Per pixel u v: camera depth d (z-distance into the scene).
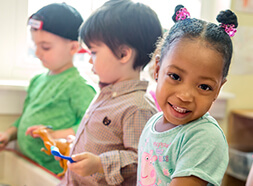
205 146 0.57
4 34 1.48
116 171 0.82
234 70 1.87
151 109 0.88
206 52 0.56
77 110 1.21
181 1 1.68
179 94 0.57
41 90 1.27
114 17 0.90
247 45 1.88
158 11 1.50
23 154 1.29
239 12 1.83
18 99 1.41
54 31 1.18
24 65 1.53
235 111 1.83
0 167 1.34
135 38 0.90
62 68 1.25
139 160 0.71
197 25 0.59
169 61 0.59
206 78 0.56
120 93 0.91
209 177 0.55
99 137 0.89
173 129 0.64
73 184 0.93
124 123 0.87
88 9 1.38
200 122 0.60
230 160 1.84
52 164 1.25
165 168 0.63
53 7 1.20
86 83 1.24
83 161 0.79
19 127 1.30
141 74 1.08
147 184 0.66
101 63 0.92
